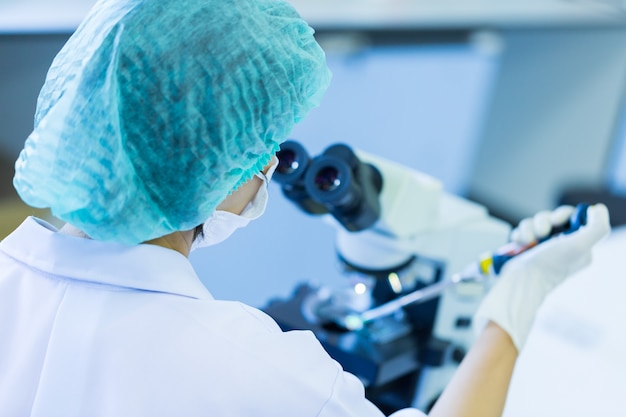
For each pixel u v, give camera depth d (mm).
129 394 739
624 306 1655
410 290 1415
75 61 783
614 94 3639
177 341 756
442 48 3465
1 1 2609
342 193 1076
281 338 804
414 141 3248
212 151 795
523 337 1080
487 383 1021
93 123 750
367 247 1276
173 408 740
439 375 1383
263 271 2209
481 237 1327
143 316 766
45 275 802
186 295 792
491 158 3371
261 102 823
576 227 1160
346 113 3254
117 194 759
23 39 2389
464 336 1388
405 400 1410
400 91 3455
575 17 3605
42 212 2051
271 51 829
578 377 1439
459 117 3453
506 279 1137
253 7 838
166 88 767
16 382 763
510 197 3234
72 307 774
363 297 1410
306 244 2363
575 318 1606
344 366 1308
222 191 827
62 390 748
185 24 785
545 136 3506
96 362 750
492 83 3648
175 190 801
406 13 3291
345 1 3336
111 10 793
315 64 895
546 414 1345
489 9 3543
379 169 1210
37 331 772
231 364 759
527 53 3645
